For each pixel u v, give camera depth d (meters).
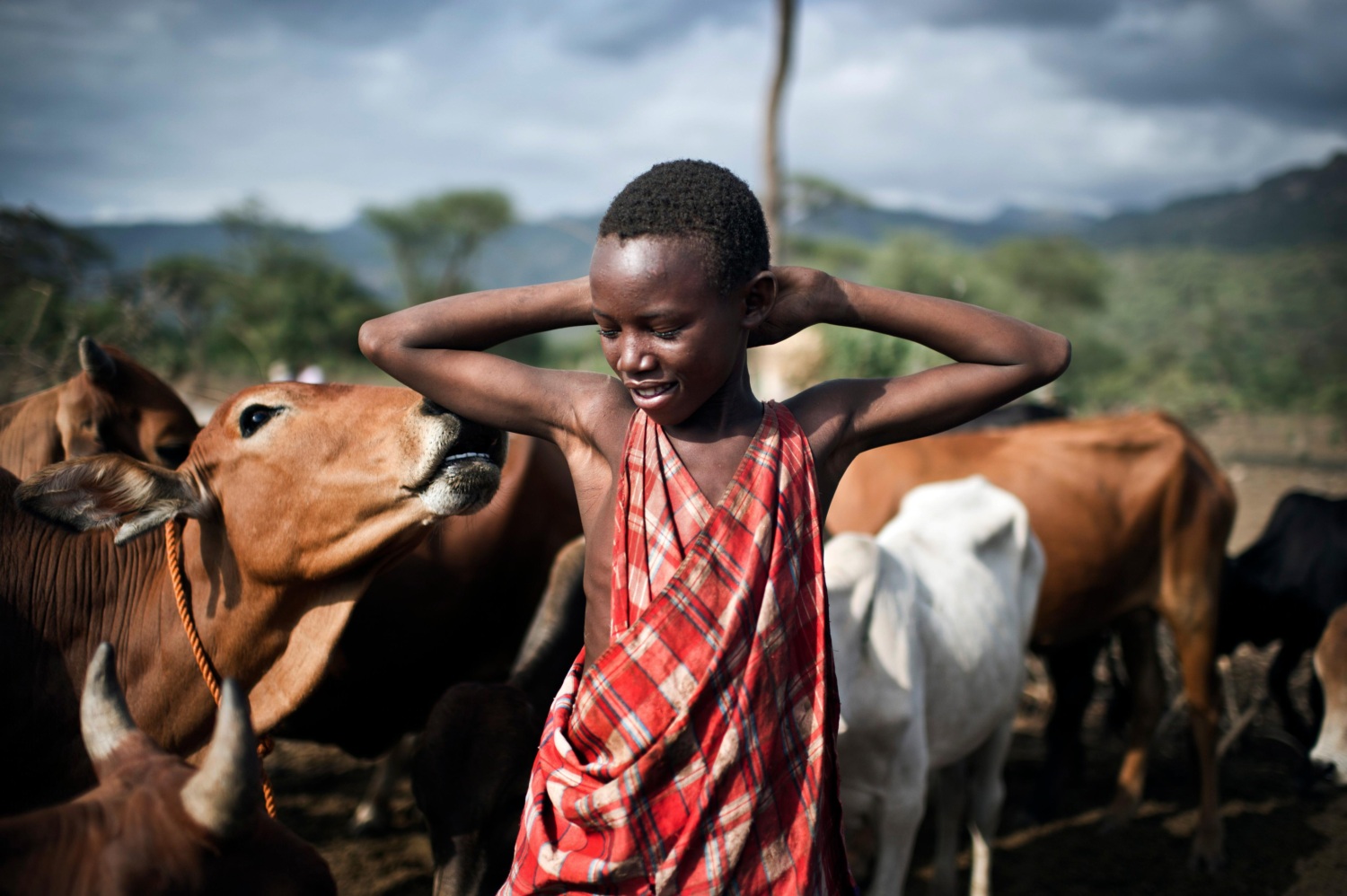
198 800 1.51
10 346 5.80
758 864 1.61
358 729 4.09
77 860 1.52
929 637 3.95
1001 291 39.16
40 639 2.42
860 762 3.61
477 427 2.37
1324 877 4.84
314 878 1.70
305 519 2.41
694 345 1.62
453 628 4.07
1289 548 6.00
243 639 2.52
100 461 2.26
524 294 1.98
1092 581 5.50
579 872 1.61
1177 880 4.83
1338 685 4.47
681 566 1.62
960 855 5.03
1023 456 5.73
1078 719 5.62
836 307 1.93
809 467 1.74
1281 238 152.50
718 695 1.58
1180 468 5.57
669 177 1.65
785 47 14.84
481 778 2.71
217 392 7.41
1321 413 25.81
